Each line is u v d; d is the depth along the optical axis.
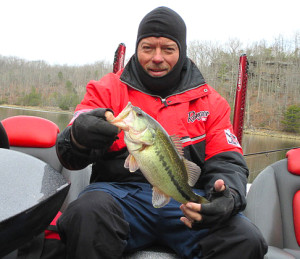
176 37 1.95
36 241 1.52
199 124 2.04
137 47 2.04
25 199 0.94
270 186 2.65
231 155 1.95
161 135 1.46
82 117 1.43
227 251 1.54
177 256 1.83
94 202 1.48
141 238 1.81
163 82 1.98
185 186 1.52
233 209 1.61
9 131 2.62
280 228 2.53
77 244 1.40
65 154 1.58
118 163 1.88
